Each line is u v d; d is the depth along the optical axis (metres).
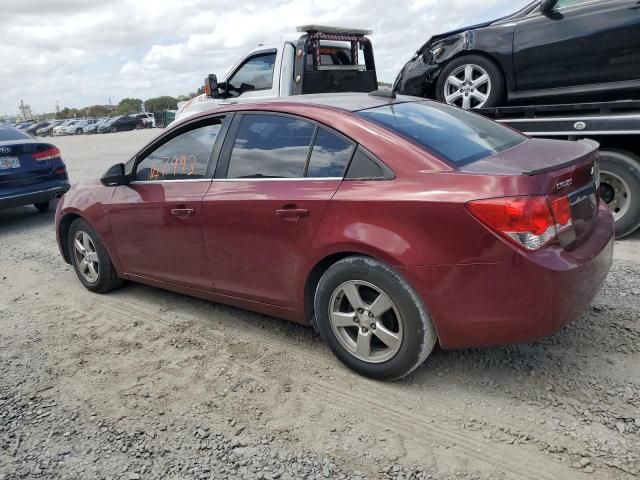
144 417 2.93
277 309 3.49
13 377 3.42
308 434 2.72
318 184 3.13
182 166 3.90
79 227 4.72
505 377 3.08
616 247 5.07
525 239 2.54
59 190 8.01
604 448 2.47
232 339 3.76
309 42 8.38
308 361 3.41
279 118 3.44
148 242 4.12
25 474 2.54
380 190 2.87
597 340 3.37
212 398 3.07
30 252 6.39
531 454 2.47
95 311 4.41
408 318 2.85
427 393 2.99
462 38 6.02
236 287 3.65
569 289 2.62
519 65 5.68
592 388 2.91
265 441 2.68
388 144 2.95
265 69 8.72
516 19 5.76
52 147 8.03
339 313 3.14
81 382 3.32
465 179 2.68
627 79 5.18
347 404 2.94
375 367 3.05
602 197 5.28
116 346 3.77
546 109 5.41
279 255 3.31
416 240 2.74
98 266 4.68
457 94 6.19
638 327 3.47
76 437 2.79
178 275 4.02
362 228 2.89
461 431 2.66
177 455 2.62
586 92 5.40
